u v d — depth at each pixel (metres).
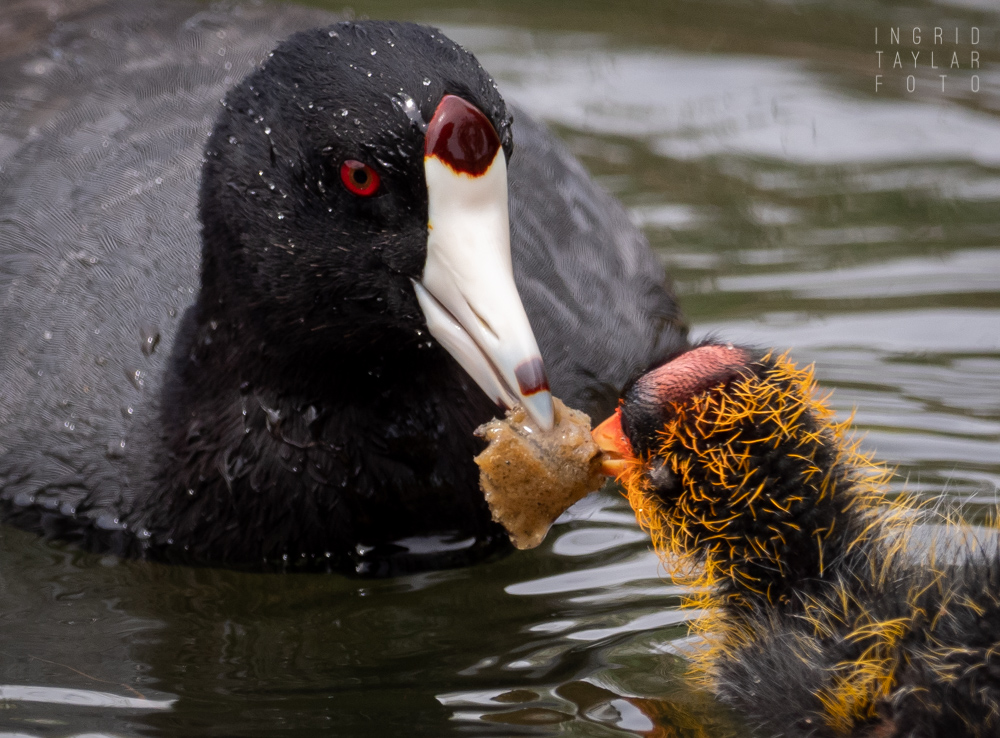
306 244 8.48
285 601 8.88
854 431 10.35
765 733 7.49
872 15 18.95
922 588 7.58
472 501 9.36
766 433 7.76
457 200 8.02
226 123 8.76
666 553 8.45
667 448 7.82
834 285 12.88
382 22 8.62
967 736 6.98
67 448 9.79
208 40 12.17
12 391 10.12
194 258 10.17
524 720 7.48
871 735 7.34
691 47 18.09
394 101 8.10
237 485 9.21
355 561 9.32
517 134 11.84
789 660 7.64
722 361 7.88
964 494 9.45
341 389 9.01
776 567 7.92
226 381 9.21
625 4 19.59
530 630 8.41
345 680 7.92
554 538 9.55
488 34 18.45
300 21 12.59
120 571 9.25
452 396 9.21
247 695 7.77
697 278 13.04
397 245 8.23
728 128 16.02
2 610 8.72
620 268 11.38
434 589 8.98
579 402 10.23
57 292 10.35
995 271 13.06
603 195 12.10
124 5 12.84
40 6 12.91
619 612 8.58
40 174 11.04
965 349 11.72
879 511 8.31
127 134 11.16
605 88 16.95
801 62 17.64
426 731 7.36
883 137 15.72
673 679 7.87
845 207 14.36
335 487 9.18
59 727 7.44
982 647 7.10
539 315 10.41
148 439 9.50
